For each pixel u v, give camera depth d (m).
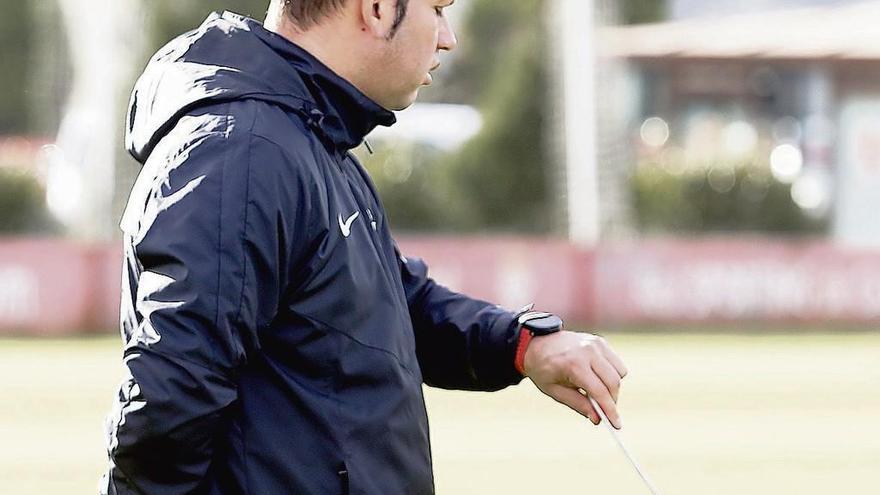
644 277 55.28
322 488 6.60
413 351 7.09
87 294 51.22
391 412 6.78
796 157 77.31
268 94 6.61
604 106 66.19
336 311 6.63
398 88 7.15
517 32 88.50
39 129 98.19
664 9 90.75
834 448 26.77
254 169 6.37
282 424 6.60
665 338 51.50
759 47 84.81
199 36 6.80
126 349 6.27
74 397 33.84
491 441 27.77
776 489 22.64
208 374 6.18
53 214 69.69
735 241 59.59
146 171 6.52
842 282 55.66
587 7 64.75
